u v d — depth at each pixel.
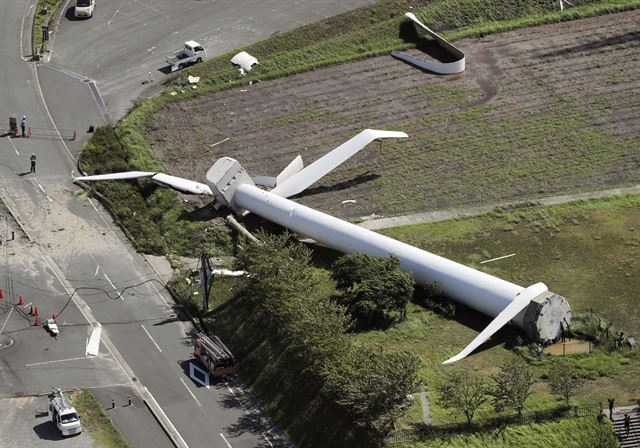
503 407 122.06
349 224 150.12
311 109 187.38
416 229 158.50
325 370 124.12
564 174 170.25
